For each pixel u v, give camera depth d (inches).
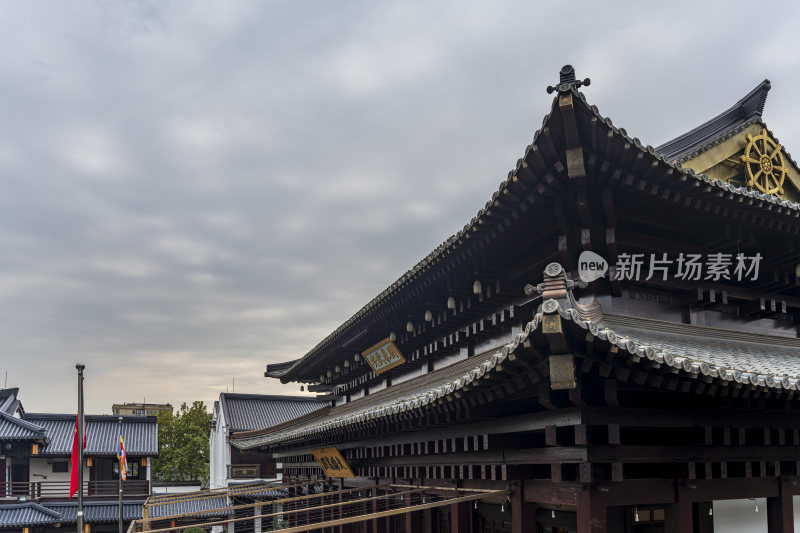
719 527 587.8
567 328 383.2
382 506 920.9
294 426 1599.4
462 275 687.7
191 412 3299.7
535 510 588.1
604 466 471.8
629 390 466.6
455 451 638.5
